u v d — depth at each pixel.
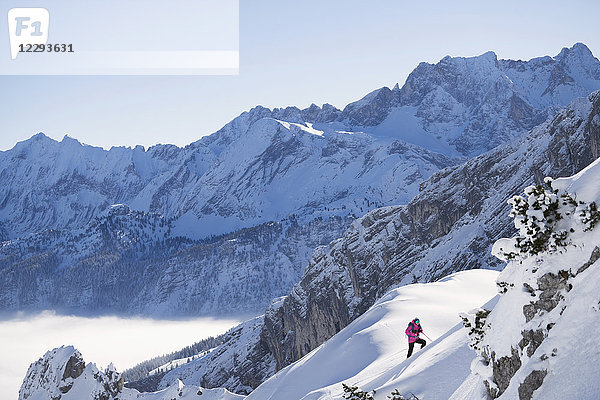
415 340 31.41
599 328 10.61
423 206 192.50
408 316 50.09
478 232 158.12
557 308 11.88
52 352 166.12
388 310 52.88
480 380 15.21
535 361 11.38
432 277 163.25
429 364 23.41
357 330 53.19
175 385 139.12
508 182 165.50
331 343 55.25
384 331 47.16
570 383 10.48
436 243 180.25
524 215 12.86
